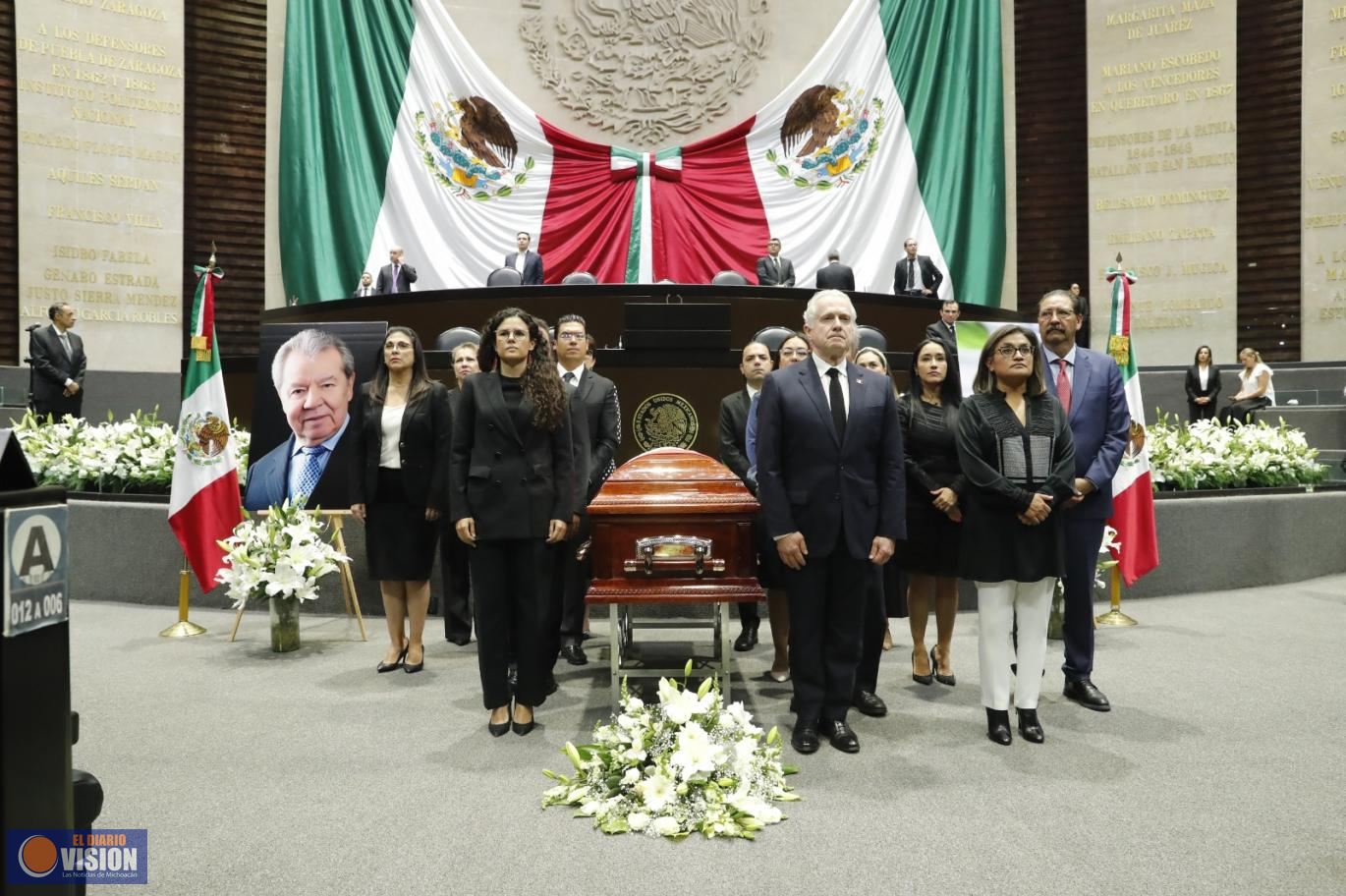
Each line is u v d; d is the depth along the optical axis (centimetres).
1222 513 634
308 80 1143
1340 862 232
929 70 1178
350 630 520
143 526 587
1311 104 1122
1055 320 380
